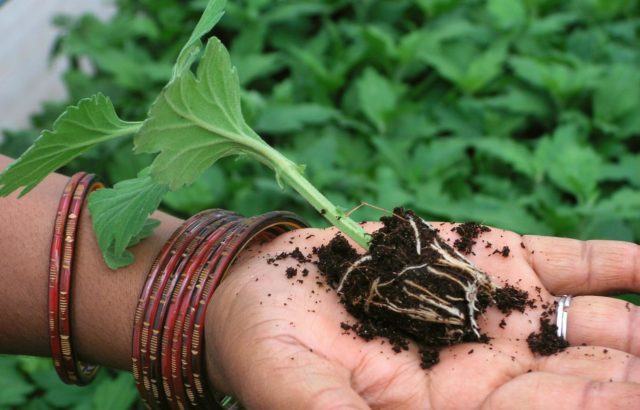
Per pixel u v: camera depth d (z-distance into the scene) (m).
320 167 0.64
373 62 0.78
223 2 0.42
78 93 0.74
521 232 0.59
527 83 0.74
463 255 0.46
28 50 0.87
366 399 0.41
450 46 0.78
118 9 0.90
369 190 0.64
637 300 0.53
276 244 0.46
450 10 0.84
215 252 0.44
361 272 0.43
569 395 0.39
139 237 0.46
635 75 0.69
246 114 0.67
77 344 0.46
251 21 0.79
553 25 0.78
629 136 0.70
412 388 0.41
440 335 0.42
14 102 0.80
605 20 0.83
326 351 0.42
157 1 0.86
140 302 0.44
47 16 0.92
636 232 0.61
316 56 0.77
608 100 0.69
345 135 0.69
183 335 0.44
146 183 0.45
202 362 0.44
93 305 0.45
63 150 0.43
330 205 0.43
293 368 0.40
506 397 0.40
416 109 0.71
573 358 0.42
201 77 0.41
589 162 0.62
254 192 0.63
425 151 0.66
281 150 0.67
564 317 0.43
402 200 0.61
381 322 0.43
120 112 0.72
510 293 0.44
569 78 0.69
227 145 0.43
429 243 0.43
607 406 0.39
